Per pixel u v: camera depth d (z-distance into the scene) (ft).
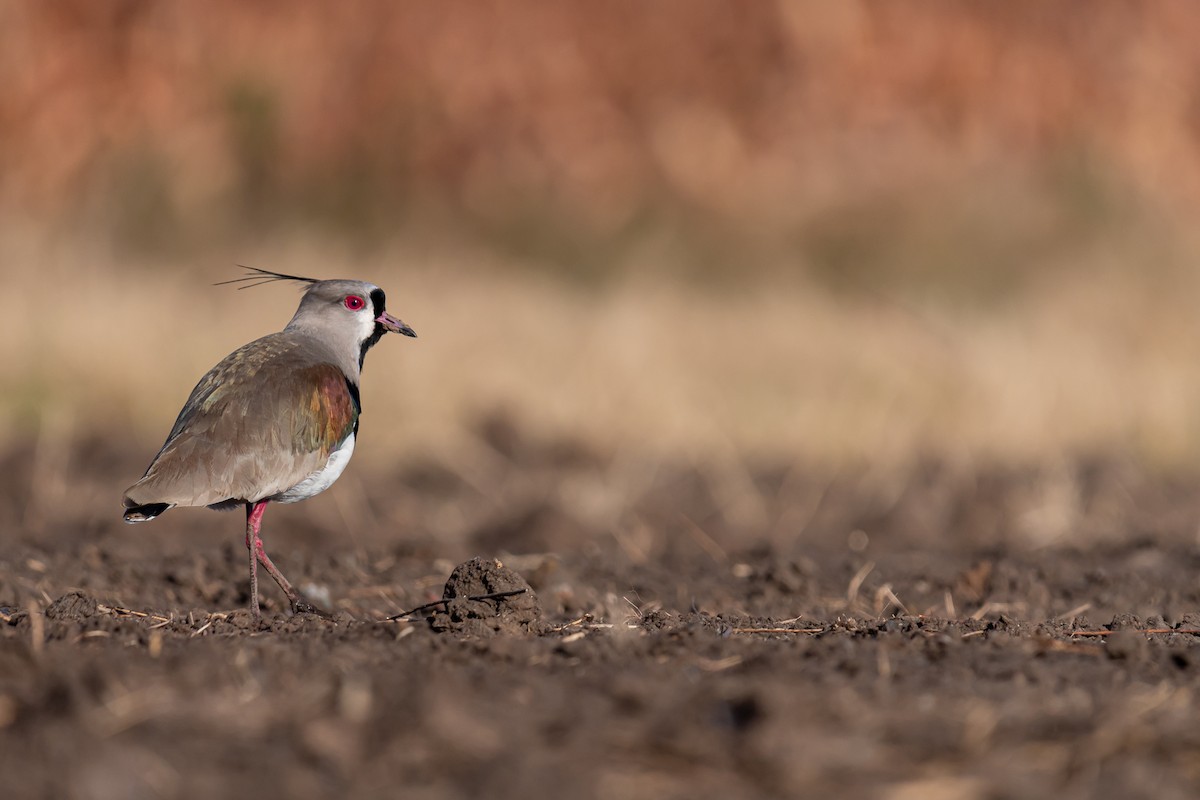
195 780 15.96
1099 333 69.41
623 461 50.08
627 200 93.86
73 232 85.81
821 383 58.29
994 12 103.14
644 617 26.66
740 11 101.40
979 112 99.40
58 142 94.53
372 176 93.50
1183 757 17.08
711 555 38.78
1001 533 43.68
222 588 31.35
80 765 16.14
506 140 96.27
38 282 66.03
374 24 98.78
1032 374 58.03
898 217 89.86
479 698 18.60
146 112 94.89
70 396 51.11
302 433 27.68
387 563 35.35
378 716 17.81
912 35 101.60
